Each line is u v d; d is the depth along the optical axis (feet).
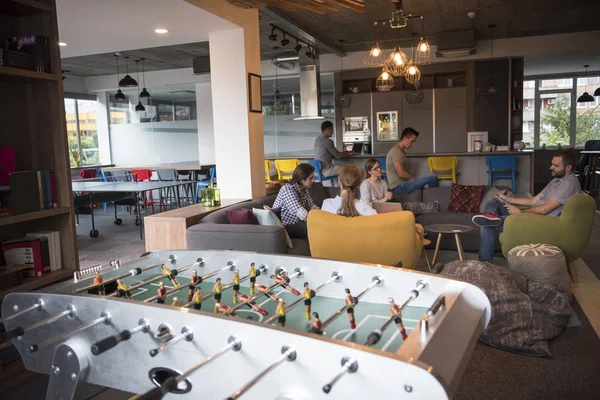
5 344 8.56
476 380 8.35
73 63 33.06
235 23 15.47
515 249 12.33
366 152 33.14
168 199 35.09
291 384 4.00
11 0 8.73
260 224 13.58
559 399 7.66
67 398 5.21
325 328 5.15
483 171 25.20
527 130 42.34
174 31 16.02
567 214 12.79
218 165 16.99
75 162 36.94
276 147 37.86
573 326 10.48
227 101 16.57
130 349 4.87
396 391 3.57
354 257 11.10
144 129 39.88
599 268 15.07
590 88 40.63
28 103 10.05
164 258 7.37
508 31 28.66
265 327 4.08
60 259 10.14
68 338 5.26
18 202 9.07
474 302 5.13
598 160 31.42
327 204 13.32
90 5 12.85
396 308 4.87
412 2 21.90
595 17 25.61
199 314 4.40
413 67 23.85
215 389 4.40
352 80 35.81
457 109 32.55
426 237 17.66
